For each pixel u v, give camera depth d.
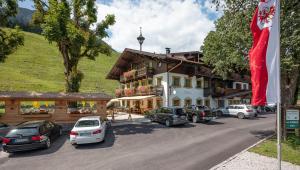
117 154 11.66
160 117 22.69
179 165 9.58
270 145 12.72
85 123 14.49
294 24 13.59
